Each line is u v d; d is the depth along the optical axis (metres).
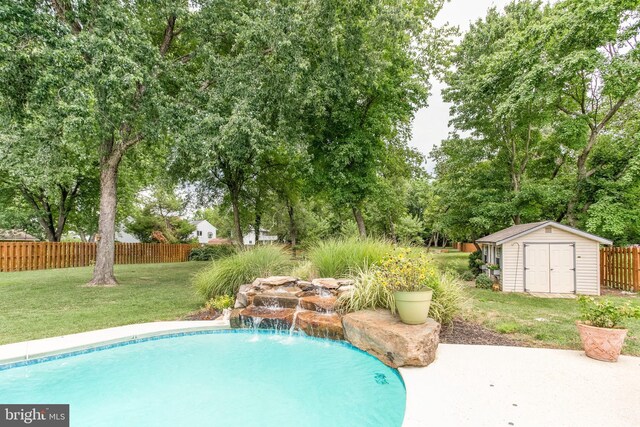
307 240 26.80
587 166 12.52
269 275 7.43
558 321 6.21
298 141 11.27
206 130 9.20
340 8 9.94
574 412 2.86
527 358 4.22
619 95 9.87
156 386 3.76
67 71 7.10
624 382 3.47
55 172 13.37
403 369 3.89
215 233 48.88
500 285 11.27
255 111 9.90
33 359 4.26
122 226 26.16
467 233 16.39
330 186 14.12
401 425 2.71
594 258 10.37
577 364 4.00
